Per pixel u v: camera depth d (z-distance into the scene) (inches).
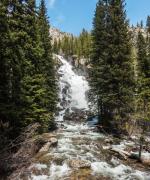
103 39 1609.3
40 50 1161.4
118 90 1428.4
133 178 825.5
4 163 730.2
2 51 825.5
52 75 1592.0
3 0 872.3
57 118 2112.5
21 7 969.5
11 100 879.7
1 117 832.3
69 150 1007.6
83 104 2635.3
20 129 872.9
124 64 1456.7
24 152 821.2
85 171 831.7
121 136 1366.9
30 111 999.0
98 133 1443.2
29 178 765.9
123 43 1512.1
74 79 3056.1
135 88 1562.5
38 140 954.1
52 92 1530.5
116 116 1398.9
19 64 909.8
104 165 899.4
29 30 1065.5
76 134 1373.0
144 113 1192.2
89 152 1002.7
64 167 851.4
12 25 932.6
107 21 1680.6
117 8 1572.3
